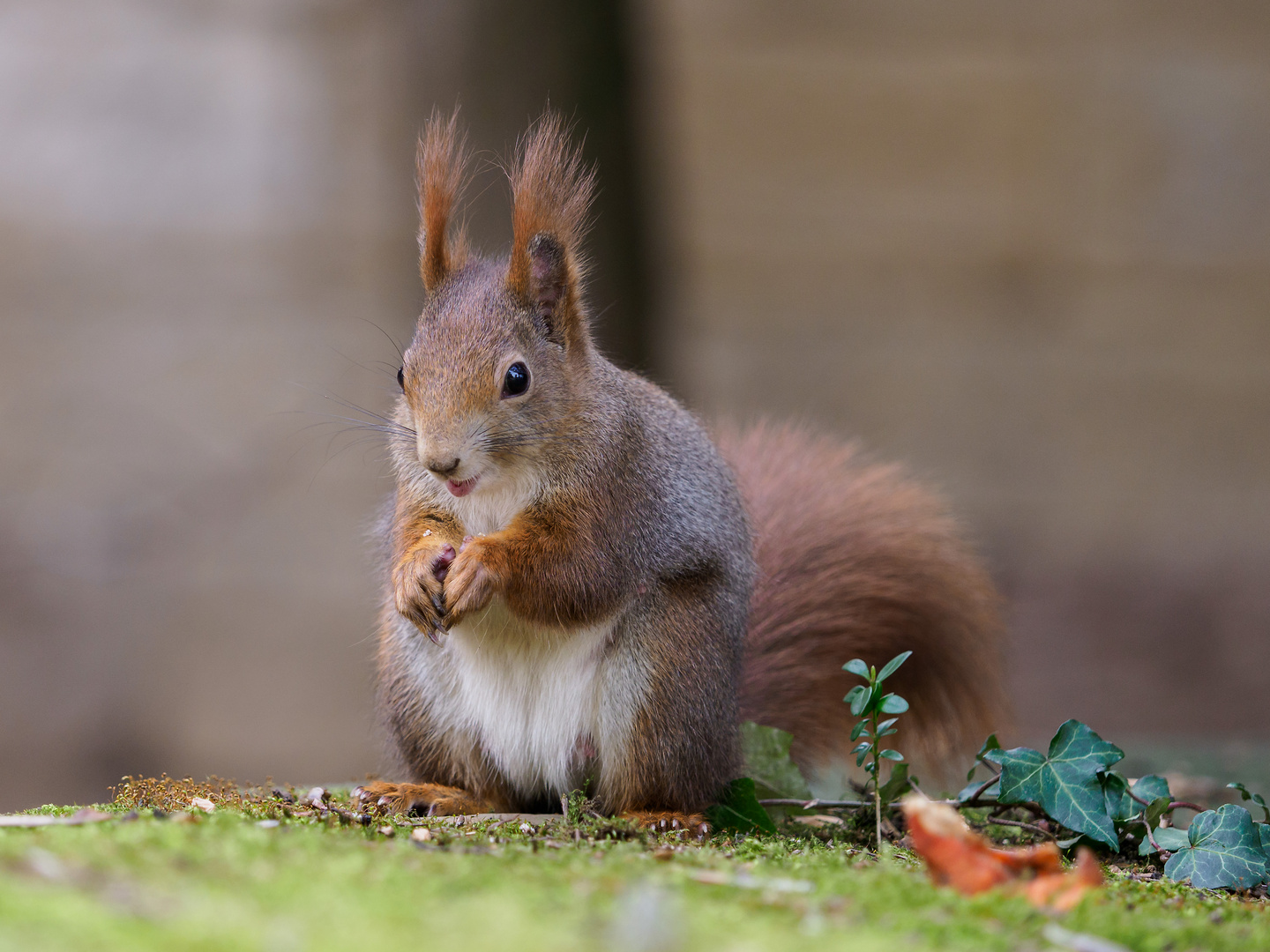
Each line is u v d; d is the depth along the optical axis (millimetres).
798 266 20328
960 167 20266
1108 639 16391
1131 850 5590
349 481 17922
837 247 20297
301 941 2688
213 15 19750
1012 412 20031
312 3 19766
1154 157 20281
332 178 19734
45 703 14922
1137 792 5602
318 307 19375
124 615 16078
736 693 6258
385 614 6258
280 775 14180
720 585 6180
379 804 5598
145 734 14812
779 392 20000
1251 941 3561
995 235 20375
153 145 19688
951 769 7840
